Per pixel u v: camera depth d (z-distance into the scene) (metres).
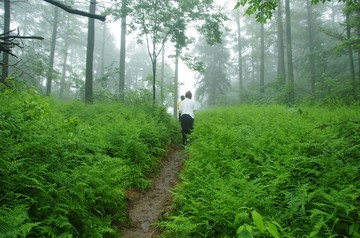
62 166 4.65
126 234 4.48
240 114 11.75
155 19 14.90
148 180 6.40
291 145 5.94
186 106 10.72
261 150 6.05
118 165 6.15
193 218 4.22
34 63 16.25
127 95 15.59
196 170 5.91
